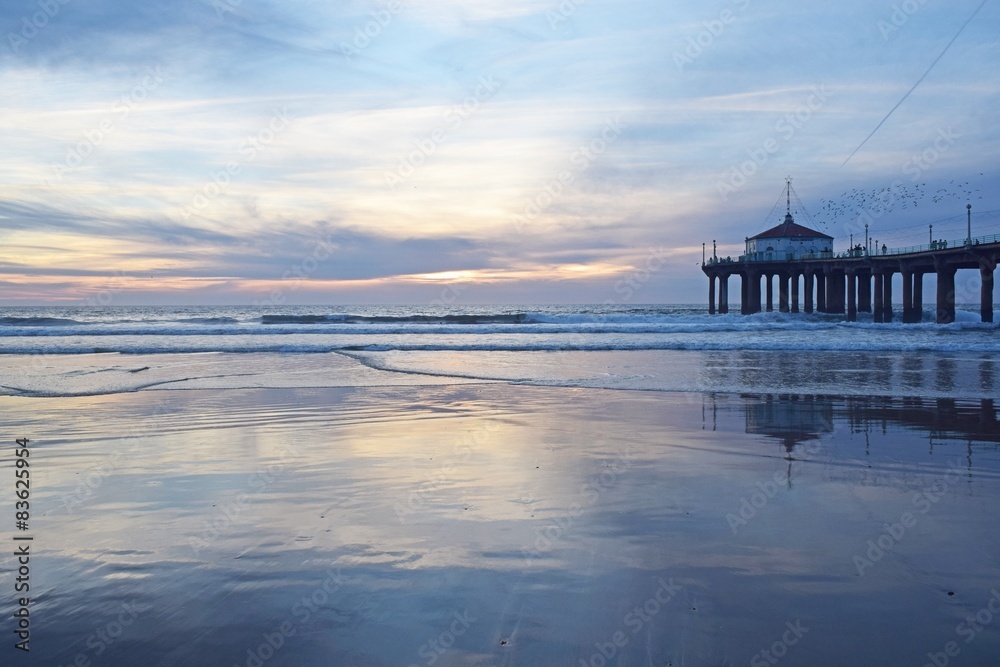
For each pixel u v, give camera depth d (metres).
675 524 4.97
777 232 54.28
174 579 4.00
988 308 36.56
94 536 4.74
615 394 12.18
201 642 3.27
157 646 3.23
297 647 3.22
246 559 4.31
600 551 4.43
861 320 48.88
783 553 4.39
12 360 19.17
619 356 20.23
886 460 7.03
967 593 3.78
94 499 5.65
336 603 3.68
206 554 4.39
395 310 114.56
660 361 18.55
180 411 10.37
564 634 3.33
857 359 18.86
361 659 3.12
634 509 5.33
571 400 11.45
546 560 4.27
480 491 5.87
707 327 33.88
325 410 10.47
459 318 43.94
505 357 20.03
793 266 53.19
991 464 6.85
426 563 4.22
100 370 16.53
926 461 6.99
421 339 26.98
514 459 7.10
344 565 4.20
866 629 3.37
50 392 12.52
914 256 41.66
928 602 3.67
